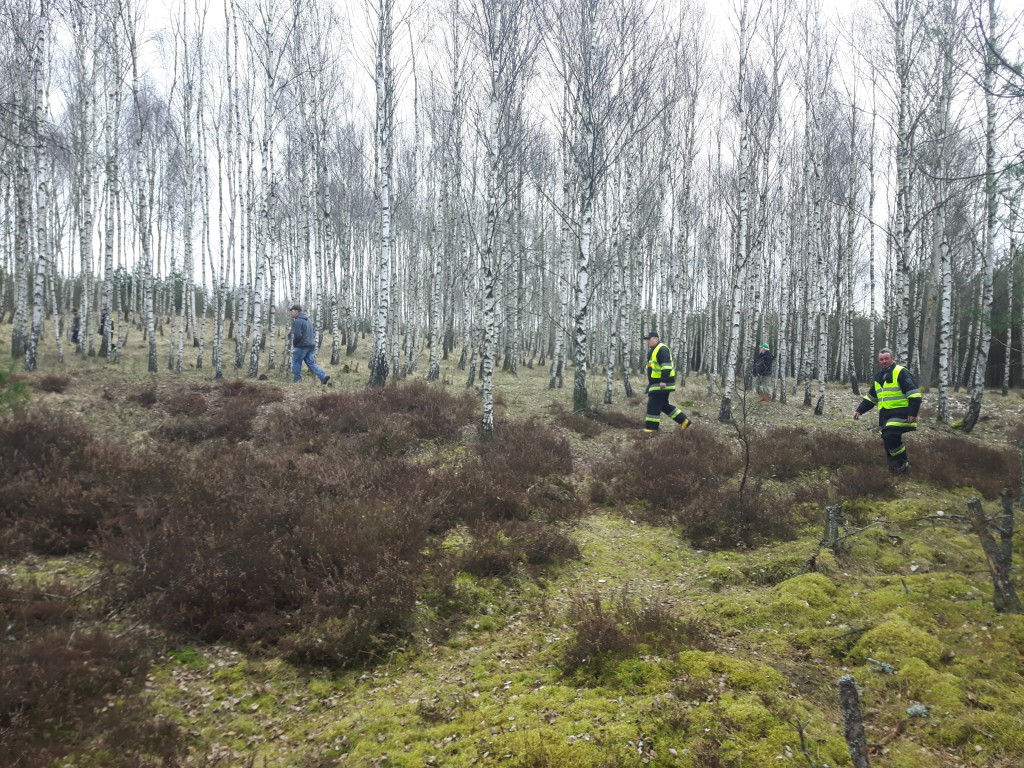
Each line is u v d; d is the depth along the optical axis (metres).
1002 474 9.27
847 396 22.41
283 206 26.30
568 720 3.83
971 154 15.12
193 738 3.75
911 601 5.40
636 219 23.06
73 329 21.69
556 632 5.41
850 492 8.88
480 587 6.08
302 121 21.45
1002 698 3.96
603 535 7.97
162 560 5.37
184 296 19.59
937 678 4.15
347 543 5.93
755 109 16.41
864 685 4.25
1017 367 28.64
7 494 6.60
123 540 5.86
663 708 3.87
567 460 10.65
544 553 6.86
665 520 8.38
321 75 21.52
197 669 4.51
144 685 4.18
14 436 7.84
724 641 5.03
